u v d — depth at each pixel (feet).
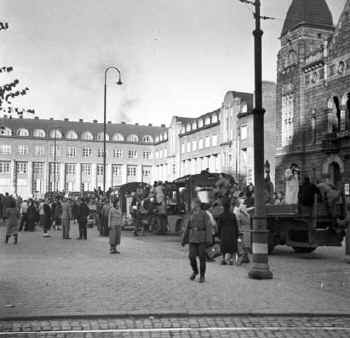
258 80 43.98
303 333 24.62
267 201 75.72
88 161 389.39
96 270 45.78
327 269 49.80
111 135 395.75
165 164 359.05
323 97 138.92
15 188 370.94
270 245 65.16
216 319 27.32
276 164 160.97
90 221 137.90
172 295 33.50
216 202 63.26
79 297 32.37
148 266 49.49
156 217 102.99
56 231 112.57
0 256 57.82
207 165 260.21
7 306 29.35
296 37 151.74
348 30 129.18
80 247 71.87
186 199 89.51
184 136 293.84
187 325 25.91
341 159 128.77
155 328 25.25
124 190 125.39
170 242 82.99
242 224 55.52
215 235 56.90
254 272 42.16
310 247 66.33
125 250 67.62
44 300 31.30
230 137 224.33
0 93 38.37
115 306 29.60
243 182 206.49
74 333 24.21
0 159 370.12
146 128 411.54
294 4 154.81
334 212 60.34
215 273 45.44
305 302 31.68
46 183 378.12
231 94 224.33
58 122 393.70
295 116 150.82
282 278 42.96
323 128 138.41
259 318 27.68
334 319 27.76
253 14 45.34
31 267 47.60
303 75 148.56
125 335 23.94
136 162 398.42
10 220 76.59
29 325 25.63
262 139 43.47
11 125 376.07
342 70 131.34
